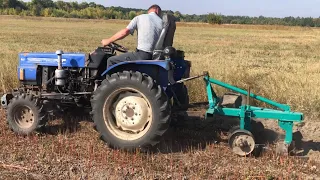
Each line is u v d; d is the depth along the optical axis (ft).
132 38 100.07
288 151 17.34
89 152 17.35
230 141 17.43
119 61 18.35
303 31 183.62
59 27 159.63
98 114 17.75
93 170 15.57
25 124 19.83
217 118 22.04
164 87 18.21
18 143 18.51
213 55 60.54
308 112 23.17
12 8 358.64
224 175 15.26
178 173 15.39
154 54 18.15
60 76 19.30
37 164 16.08
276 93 25.71
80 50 63.98
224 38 113.70
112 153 17.35
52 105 20.16
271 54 66.08
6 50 57.16
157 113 16.96
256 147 17.31
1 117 22.61
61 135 19.62
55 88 20.34
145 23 18.30
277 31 179.83
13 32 112.88
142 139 17.25
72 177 14.97
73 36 103.86
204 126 21.40
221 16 282.97
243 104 18.47
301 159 16.97
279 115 17.31
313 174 15.56
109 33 123.44
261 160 16.87
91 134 19.88
